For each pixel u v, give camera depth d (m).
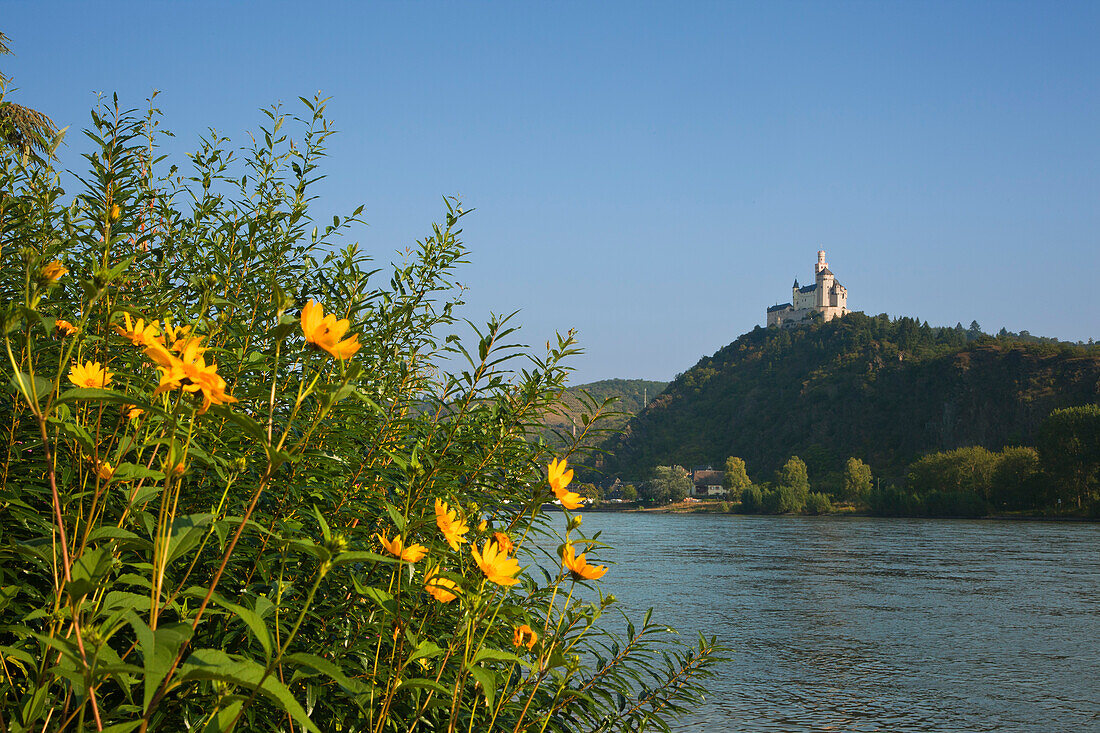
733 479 133.75
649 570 34.91
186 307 2.89
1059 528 70.50
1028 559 41.06
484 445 2.99
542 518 2.83
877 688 14.77
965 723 12.70
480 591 2.11
